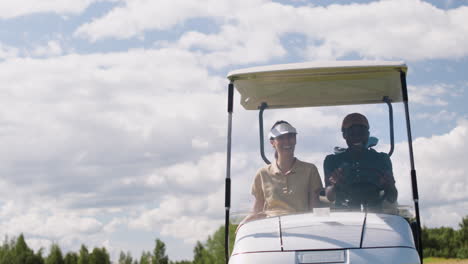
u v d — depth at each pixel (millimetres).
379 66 4691
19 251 93750
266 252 4156
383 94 5312
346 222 4320
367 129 5094
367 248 4066
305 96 5441
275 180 5117
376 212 4629
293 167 5125
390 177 4789
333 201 4914
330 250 4078
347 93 5359
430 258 50625
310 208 5031
